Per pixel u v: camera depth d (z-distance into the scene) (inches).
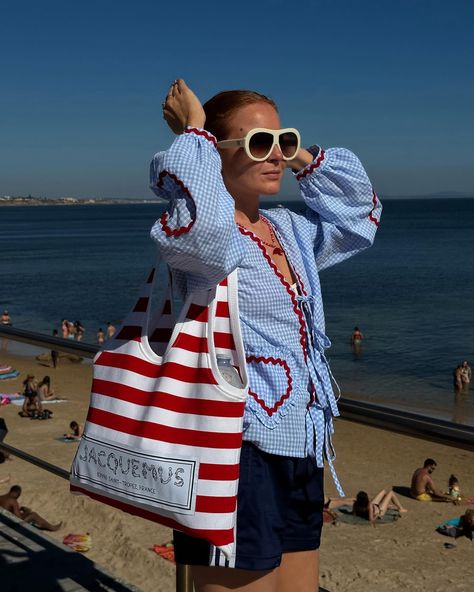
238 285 73.1
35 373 1167.0
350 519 491.2
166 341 72.9
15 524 138.6
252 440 71.6
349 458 662.5
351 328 1734.7
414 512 521.0
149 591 315.9
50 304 2301.9
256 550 71.6
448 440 70.6
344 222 87.0
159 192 72.1
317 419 75.2
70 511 426.6
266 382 73.1
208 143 71.0
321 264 89.4
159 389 68.0
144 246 4677.7
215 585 73.8
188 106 74.8
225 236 66.5
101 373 72.5
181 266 68.2
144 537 385.4
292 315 74.5
